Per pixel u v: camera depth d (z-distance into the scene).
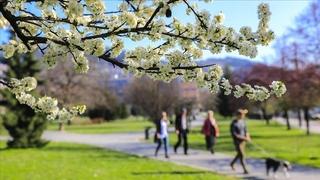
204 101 80.06
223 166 17.94
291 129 49.06
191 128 54.06
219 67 4.64
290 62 33.12
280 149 25.05
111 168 17.36
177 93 57.41
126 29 4.51
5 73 23.42
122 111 90.69
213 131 22.67
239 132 16.27
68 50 4.58
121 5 4.65
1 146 30.03
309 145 27.98
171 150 24.95
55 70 56.00
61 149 26.70
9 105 28.59
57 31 4.78
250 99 4.84
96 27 4.68
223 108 77.31
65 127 66.12
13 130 28.25
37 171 16.59
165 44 4.70
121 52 4.71
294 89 32.38
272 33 4.37
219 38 4.34
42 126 28.73
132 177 15.05
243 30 4.38
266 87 4.91
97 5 4.33
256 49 4.32
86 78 57.50
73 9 3.97
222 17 4.41
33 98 5.18
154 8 4.63
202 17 4.38
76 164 18.80
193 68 4.57
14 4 4.82
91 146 28.73
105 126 67.81
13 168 17.48
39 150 26.28
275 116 86.56
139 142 31.95
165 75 4.66
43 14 4.91
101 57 4.64
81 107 5.37
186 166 17.84
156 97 56.06
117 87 87.38
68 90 56.28
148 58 4.68
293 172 16.17
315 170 16.50
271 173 16.09
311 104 34.34
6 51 5.10
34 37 4.57
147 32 4.61
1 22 5.22
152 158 21.11
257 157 20.92
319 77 30.97
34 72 26.58
